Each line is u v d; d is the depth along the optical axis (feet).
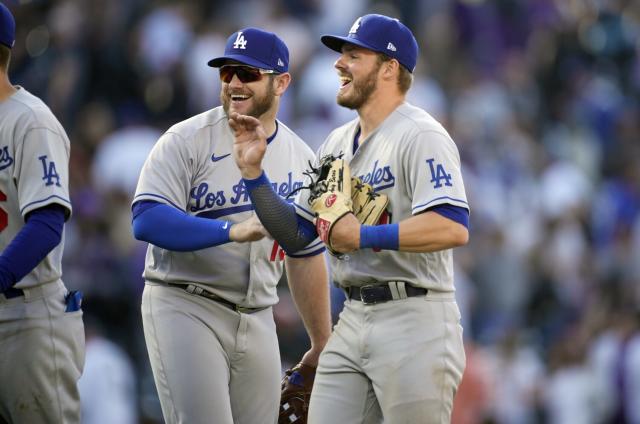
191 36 161.79
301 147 66.95
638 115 190.80
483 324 141.90
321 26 175.42
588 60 197.16
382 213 59.67
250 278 64.34
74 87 148.77
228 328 64.44
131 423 114.21
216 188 63.98
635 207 173.58
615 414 130.11
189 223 60.95
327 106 156.56
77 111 147.84
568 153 180.96
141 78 153.58
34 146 59.11
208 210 63.98
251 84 63.36
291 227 59.93
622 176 179.11
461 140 164.76
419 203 57.98
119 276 122.01
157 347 63.52
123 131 145.48
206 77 158.61
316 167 63.52
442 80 175.32
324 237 58.29
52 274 60.64
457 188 58.08
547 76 190.49
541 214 163.02
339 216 57.88
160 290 64.23
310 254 66.49
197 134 63.93
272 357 66.33
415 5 184.96
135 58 155.22
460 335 60.85
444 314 59.98
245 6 172.86
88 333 112.16
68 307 61.62
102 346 112.06
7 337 59.62
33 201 58.39
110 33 154.30
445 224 57.47
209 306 63.98
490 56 186.09
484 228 148.05
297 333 112.88
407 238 57.21
